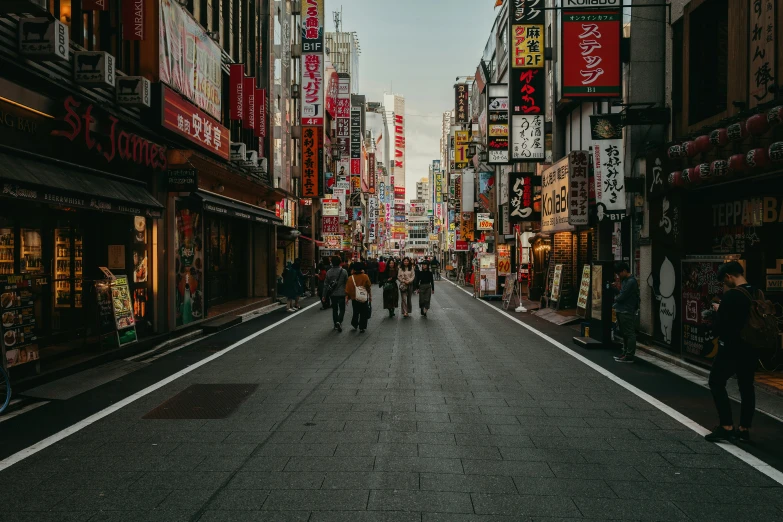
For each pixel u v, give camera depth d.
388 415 6.25
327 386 7.68
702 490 4.25
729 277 5.57
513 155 18.59
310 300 24.23
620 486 4.31
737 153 8.61
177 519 3.72
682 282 9.46
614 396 7.20
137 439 5.42
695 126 10.36
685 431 5.72
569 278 19.56
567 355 10.30
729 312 5.38
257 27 21.73
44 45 7.42
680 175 9.84
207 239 17.89
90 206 8.24
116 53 10.80
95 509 3.87
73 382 7.76
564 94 12.52
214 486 4.26
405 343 11.67
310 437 5.46
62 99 8.34
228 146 15.81
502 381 8.05
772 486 4.33
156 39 11.28
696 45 10.54
